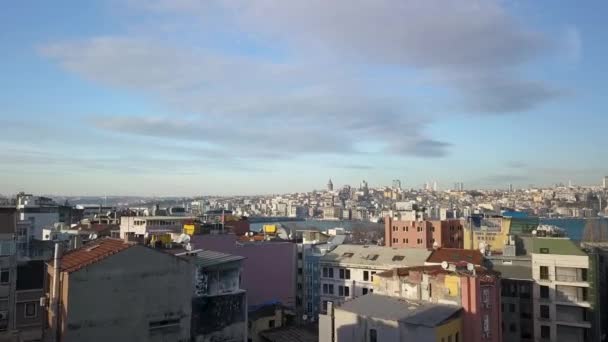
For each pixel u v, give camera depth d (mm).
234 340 59188
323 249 114562
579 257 85250
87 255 53062
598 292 87312
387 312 63844
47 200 170625
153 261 52438
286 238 136125
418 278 68438
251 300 106062
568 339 84500
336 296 106250
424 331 58219
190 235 100000
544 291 87188
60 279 48812
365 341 63750
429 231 170000
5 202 136625
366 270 102125
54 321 48469
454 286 64062
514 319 89438
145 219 130375
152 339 51781
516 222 143875
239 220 170250
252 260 107625
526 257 93188
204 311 56812
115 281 49875
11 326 56031
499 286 66312
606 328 93750
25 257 69500
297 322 91750
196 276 57406
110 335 49250
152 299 52062
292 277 112812
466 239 162125
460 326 62156
